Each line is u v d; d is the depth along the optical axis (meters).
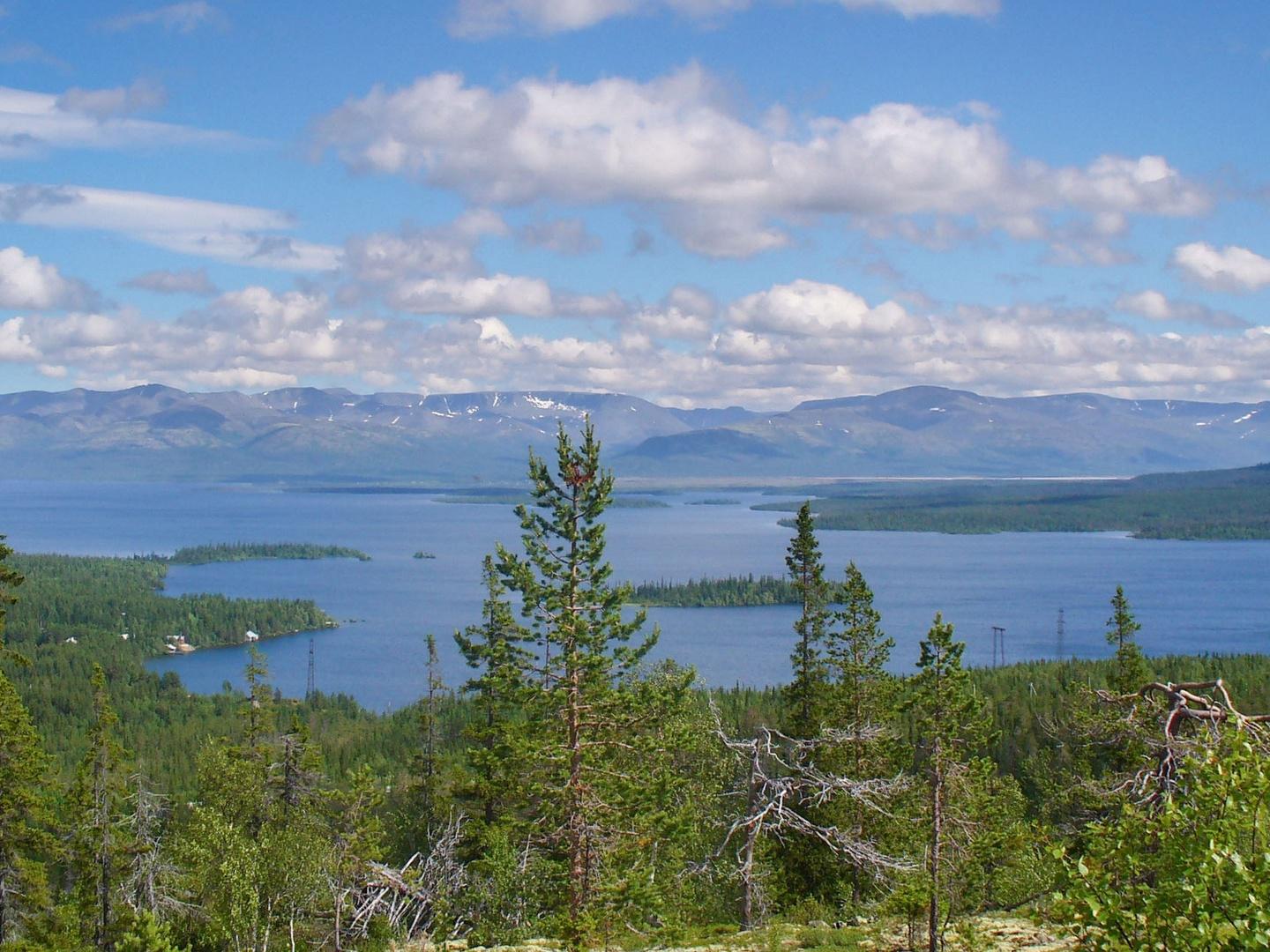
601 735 48.12
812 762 56.50
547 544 48.75
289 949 49.78
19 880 47.28
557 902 50.72
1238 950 19.75
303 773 70.12
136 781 59.66
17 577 49.06
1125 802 25.61
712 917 55.41
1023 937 43.97
